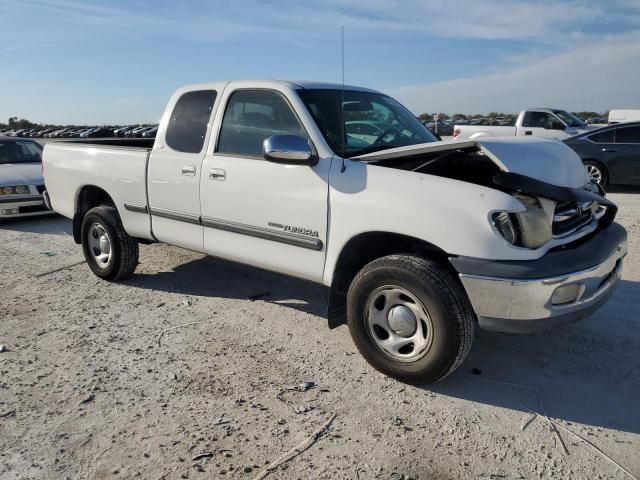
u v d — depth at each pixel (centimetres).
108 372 368
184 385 351
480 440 294
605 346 401
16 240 771
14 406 327
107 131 4953
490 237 307
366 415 317
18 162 1008
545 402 331
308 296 514
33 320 460
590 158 1102
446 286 318
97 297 516
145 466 273
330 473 268
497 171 394
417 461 277
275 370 371
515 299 306
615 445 289
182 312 476
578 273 312
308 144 377
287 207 389
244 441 293
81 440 295
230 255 441
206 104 457
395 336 347
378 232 346
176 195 469
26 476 267
